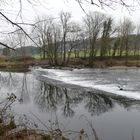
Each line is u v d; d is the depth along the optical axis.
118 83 28.66
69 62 64.81
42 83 32.00
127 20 68.81
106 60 66.25
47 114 14.37
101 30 64.00
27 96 21.44
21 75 43.12
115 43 69.19
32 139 5.95
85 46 68.06
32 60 60.59
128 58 69.19
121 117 13.69
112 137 10.26
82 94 22.61
